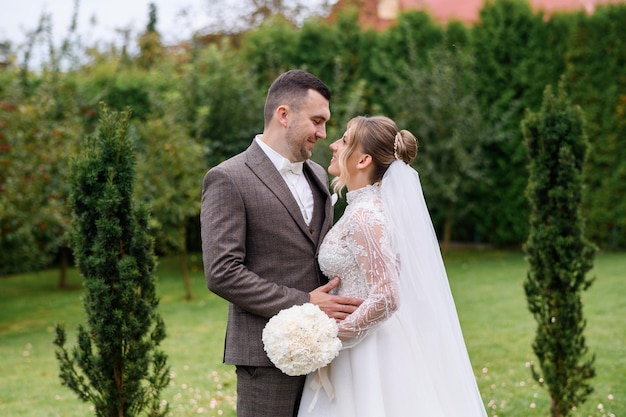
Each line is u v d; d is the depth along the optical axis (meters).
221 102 10.16
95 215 2.96
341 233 2.76
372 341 2.74
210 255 2.64
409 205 2.80
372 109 10.54
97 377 2.97
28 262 8.23
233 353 2.78
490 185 10.79
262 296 2.62
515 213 10.66
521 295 7.81
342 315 2.68
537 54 10.31
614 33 10.01
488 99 10.56
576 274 3.77
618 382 4.83
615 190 10.23
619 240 10.33
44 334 7.17
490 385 4.89
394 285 2.65
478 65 10.57
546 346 3.79
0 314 8.23
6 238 7.64
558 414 3.83
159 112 9.16
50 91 8.81
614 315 6.68
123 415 3.02
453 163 10.11
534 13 10.55
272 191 2.77
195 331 6.95
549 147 3.78
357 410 2.69
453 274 9.23
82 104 9.58
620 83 10.05
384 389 2.72
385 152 2.83
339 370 2.77
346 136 2.89
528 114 3.88
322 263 2.80
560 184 3.75
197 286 9.52
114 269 2.95
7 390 5.24
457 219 11.12
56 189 8.10
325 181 3.09
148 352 3.09
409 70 10.17
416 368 2.76
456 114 9.88
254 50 11.39
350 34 11.01
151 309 3.04
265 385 2.74
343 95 10.55
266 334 2.55
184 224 8.38
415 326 2.78
